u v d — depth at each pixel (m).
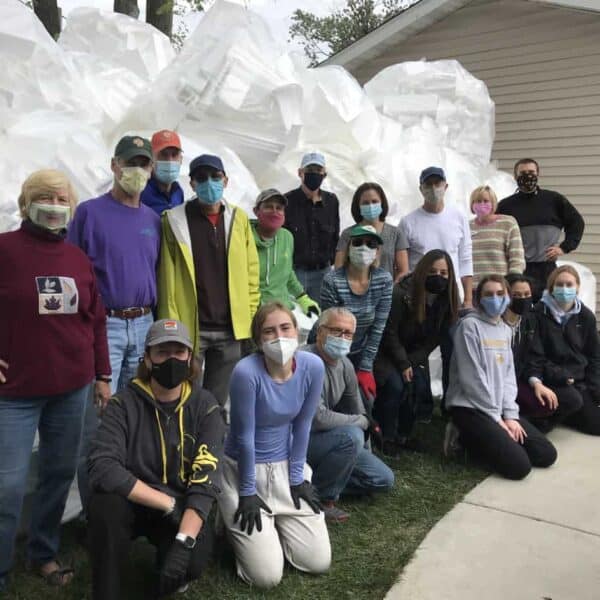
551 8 8.69
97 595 2.44
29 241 2.56
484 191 5.50
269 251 3.95
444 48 9.65
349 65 10.39
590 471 4.30
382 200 4.67
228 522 3.02
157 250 3.30
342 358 3.62
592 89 8.47
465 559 3.20
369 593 2.92
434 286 4.29
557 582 3.01
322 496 3.58
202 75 5.12
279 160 5.55
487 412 4.29
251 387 2.99
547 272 5.98
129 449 2.67
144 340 3.21
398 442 4.61
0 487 2.57
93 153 4.20
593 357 5.10
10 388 2.54
